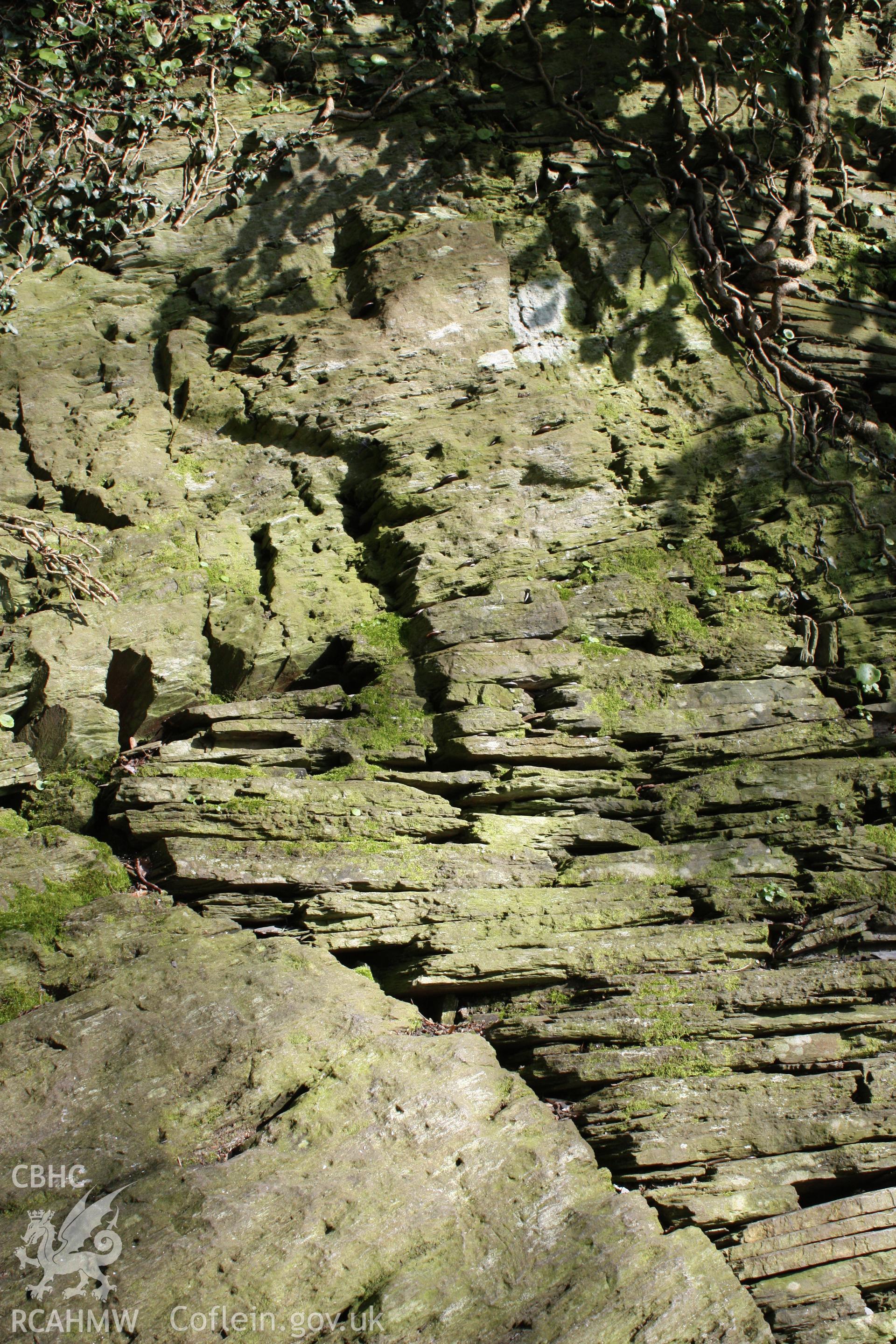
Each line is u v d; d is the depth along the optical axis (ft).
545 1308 10.32
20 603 15.55
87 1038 11.80
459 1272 10.49
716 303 19.19
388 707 15.24
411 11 21.06
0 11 18.62
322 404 17.85
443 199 19.67
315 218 19.52
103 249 18.88
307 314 18.81
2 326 18.08
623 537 17.12
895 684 15.93
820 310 19.89
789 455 17.83
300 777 14.69
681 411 18.38
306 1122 11.29
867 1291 11.28
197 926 13.10
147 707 15.21
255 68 20.02
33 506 16.89
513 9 21.40
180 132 19.35
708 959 13.47
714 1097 12.42
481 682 15.28
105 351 18.33
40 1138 10.97
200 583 16.25
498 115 20.74
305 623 16.08
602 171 20.15
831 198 21.09
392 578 16.76
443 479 17.22
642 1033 12.85
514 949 13.34
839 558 17.10
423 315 18.51
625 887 14.14
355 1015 12.36
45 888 13.17
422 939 13.28
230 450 17.76
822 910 14.05
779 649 16.26
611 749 15.24
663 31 21.02
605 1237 10.87
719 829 14.82
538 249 19.35
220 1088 11.53
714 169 20.48
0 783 14.24
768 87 20.83
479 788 14.85
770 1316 10.94
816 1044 12.92
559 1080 12.66
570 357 18.65
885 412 19.88
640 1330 10.28
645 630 16.38
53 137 18.60
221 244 19.25
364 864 13.82
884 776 15.03
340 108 20.22
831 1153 12.14
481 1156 11.32
